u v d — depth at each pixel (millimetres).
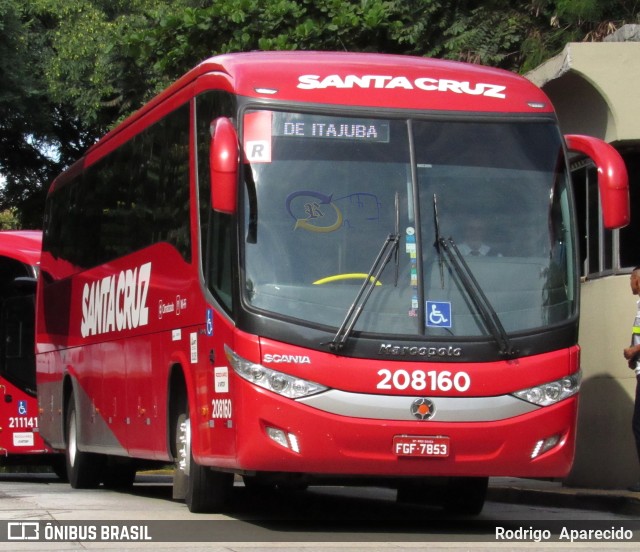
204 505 11320
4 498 13883
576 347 10172
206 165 11023
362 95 10406
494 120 10547
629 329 14633
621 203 10328
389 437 9625
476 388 9789
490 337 9883
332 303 9773
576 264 10391
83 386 15945
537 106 10742
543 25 21000
